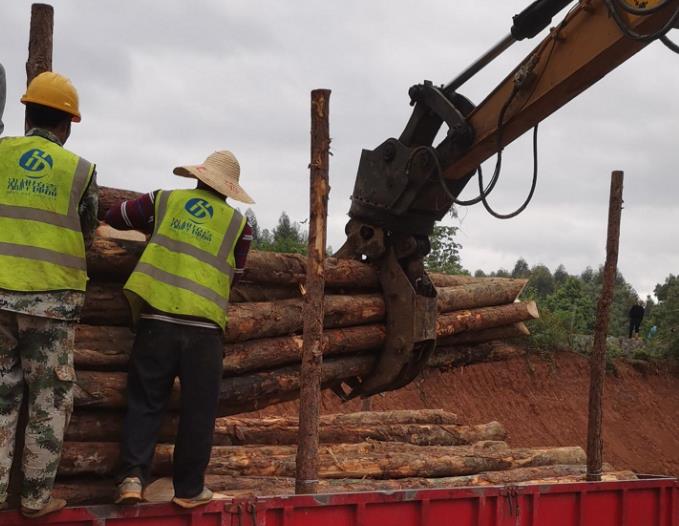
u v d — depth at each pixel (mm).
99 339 4875
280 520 4754
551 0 6141
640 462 15461
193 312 4406
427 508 5301
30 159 4086
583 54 5992
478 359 7770
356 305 6422
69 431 4664
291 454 6410
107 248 4879
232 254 4641
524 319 7676
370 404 12219
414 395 14516
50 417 3990
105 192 5285
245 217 4746
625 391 17250
